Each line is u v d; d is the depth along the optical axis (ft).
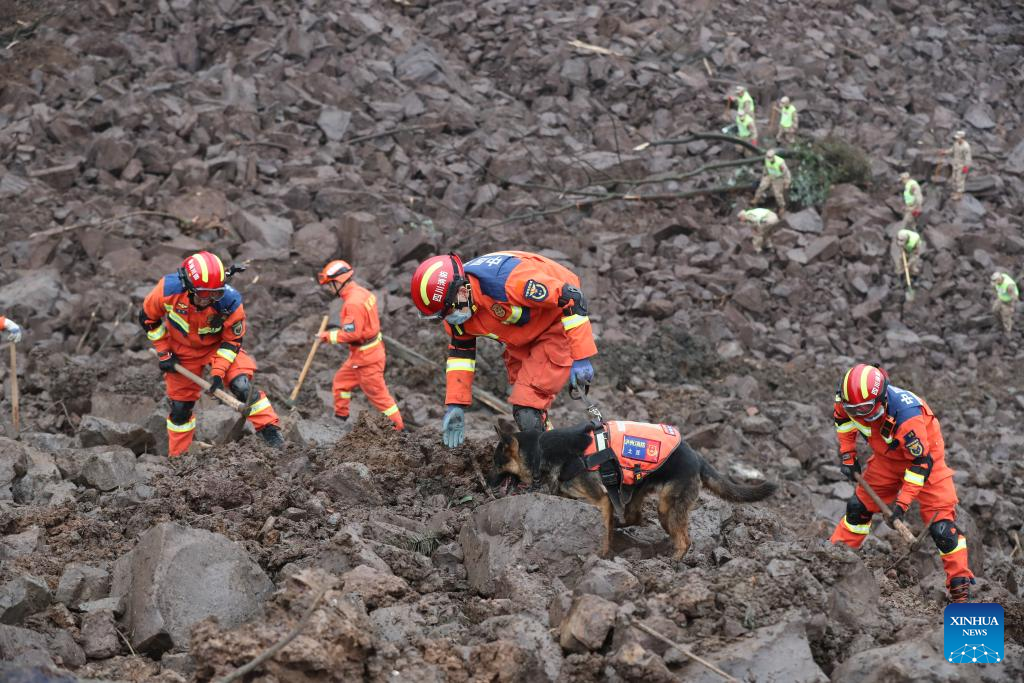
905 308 58.59
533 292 21.16
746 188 66.54
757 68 83.30
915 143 79.46
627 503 20.65
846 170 69.31
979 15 99.40
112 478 22.76
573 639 15.57
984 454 41.75
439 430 25.94
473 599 18.08
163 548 16.76
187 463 24.43
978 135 83.61
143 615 16.12
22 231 52.08
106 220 53.06
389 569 18.39
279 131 64.95
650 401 42.91
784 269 60.03
